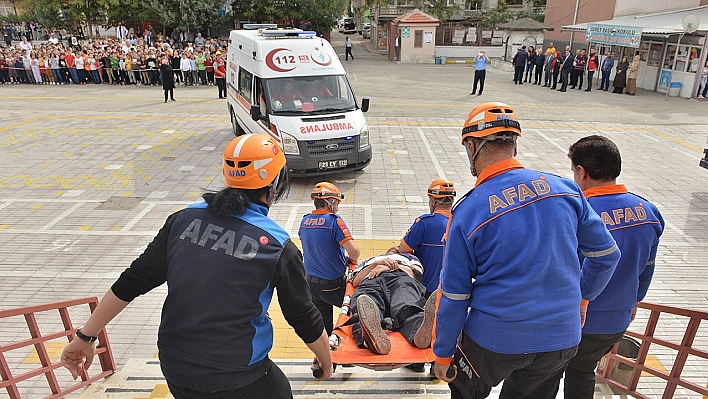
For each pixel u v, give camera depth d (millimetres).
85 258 7531
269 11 33469
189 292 2008
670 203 9781
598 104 19469
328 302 5082
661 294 6656
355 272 4848
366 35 50438
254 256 2037
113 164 11930
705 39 19734
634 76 21359
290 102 11016
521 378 2445
